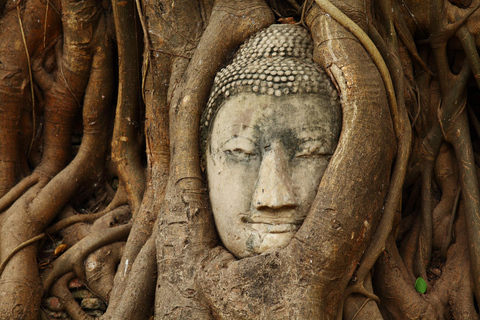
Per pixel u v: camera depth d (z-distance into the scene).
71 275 3.91
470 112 3.90
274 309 2.93
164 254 3.36
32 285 3.72
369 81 3.19
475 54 3.67
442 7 3.73
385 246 3.34
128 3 4.07
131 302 3.45
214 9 3.76
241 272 3.02
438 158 3.85
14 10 4.24
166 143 4.00
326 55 3.27
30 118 4.39
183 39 3.89
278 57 3.40
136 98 4.32
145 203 3.97
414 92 3.85
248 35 3.65
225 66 3.62
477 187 3.60
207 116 3.46
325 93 3.27
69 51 4.30
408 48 3.86
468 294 3.47
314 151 3.20
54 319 3.80
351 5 3.42
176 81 3.79
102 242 3.95
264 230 3.16
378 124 3.15
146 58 3.93
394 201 3.28
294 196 3.15
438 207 3.81
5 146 4.21
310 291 2.95
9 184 4.20
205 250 3.29
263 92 3.25
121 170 4.33
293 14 3.93
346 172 3.05
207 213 3.40
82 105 4.51
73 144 4.63
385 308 3.44
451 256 3.64
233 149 3.27
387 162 3.19
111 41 4.38
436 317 3.39
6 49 4.19
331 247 2.97
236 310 3.00
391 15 3.72
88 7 4.25
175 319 3.18
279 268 2.99
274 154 3.17
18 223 3.93
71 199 4.39
